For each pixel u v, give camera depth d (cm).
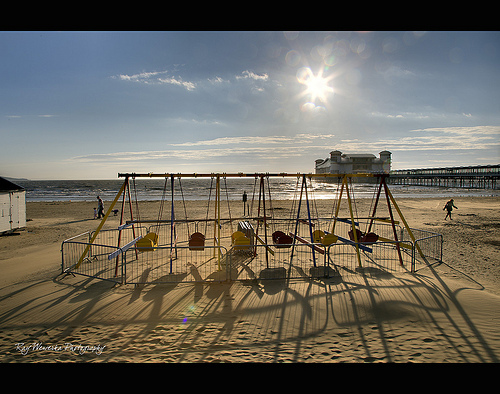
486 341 496
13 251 1232
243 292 724
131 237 1459
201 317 596
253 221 1955
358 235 1116
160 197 5378
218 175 977
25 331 549
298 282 789
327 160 12156
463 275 839
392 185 9806
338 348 482
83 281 811
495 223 1905
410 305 632
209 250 1194
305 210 2750
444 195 5238
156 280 821
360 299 666
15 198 1692
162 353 473
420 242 1273
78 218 2367
